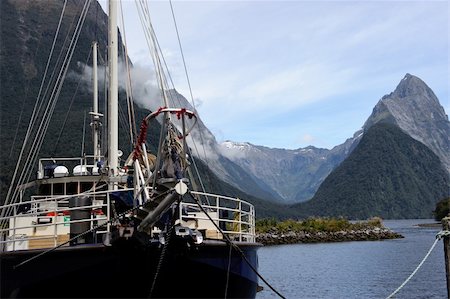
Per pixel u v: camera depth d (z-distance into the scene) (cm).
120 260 1366
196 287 1461
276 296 3291
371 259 6119
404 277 4200
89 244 1395
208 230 1680
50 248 1412
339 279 4156
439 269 4750
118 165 1902
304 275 4497
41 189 1941
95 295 1409
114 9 1762
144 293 1420
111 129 1720
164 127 1319
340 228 11412
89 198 1508
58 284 1393
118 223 1445
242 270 1555
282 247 9100
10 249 1609
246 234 1766
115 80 1738
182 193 1216
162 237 1345
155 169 1319
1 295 1441
